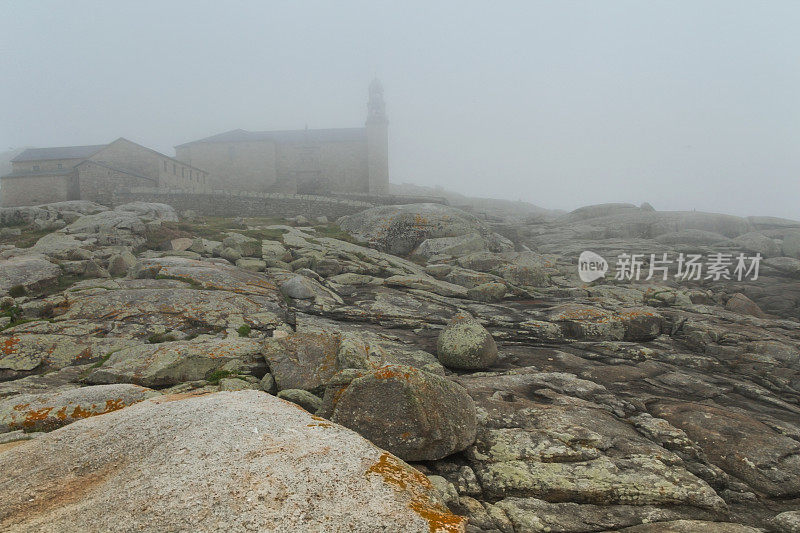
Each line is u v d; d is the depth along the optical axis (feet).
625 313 35.96
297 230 77.92
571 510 12.69
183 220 85.15
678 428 18.48
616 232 109.29
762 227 117.50
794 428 18.97
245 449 8.02
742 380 26.81
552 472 14.17
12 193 116.37
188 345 23.32
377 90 185.37
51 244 48.06
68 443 8.91
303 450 8.08
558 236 107.55
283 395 18.57
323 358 21.83
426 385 14.79
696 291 53.01
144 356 21.94
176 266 40.01
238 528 6.08
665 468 14.66
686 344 34.04
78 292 31.42
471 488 13.44
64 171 118.01
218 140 174.60
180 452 8.00
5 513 6.64
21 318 27.53
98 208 79.30
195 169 153.38
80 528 6.17
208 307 31.37
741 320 38.24
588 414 18.70
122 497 6.82
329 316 36.19
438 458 14.33
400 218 80.18
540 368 26.61
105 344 24.97
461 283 54.65
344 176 179.11
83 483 7.47
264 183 174.19
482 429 16.81
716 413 19.74
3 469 8.07
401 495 7.11
